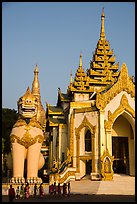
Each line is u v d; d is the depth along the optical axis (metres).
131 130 45.03
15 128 32.03
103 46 59.44
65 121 48.28
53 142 47.56
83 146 41.22
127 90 42.25
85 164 40.94
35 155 31.69
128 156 44.25
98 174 38.28
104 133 39.91
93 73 55.91
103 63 57.81
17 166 31.12
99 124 39.97
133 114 41.69
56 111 51.97
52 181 37.47
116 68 57.75
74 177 38.75
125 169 44.78
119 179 37.94
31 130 31.80
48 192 32.12
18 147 31.47
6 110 58.28
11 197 23.22
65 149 45.44
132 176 40.84
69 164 40.50
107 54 58.78
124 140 46.00
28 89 33.91
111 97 41.47
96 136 39.97
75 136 42.06
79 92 51.00
